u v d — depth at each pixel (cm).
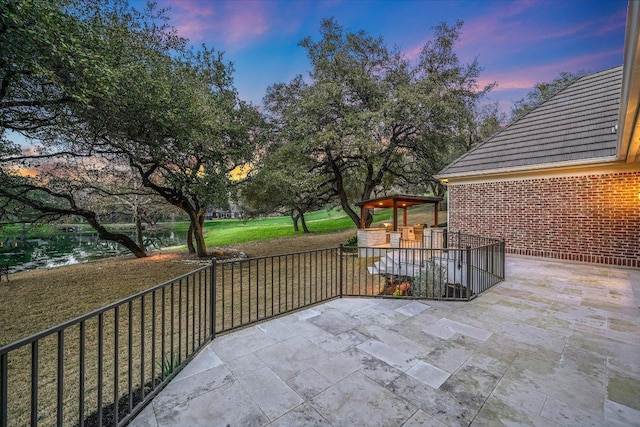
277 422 198
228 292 743
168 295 737
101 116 661
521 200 878
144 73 655
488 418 200
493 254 607
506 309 421
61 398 159
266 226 3262
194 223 1347
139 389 273
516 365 270
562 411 207
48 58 468
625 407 211
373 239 1146
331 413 206
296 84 1355
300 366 271
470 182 997
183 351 391
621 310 415
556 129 885
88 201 1433
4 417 126
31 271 1125
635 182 693
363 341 321
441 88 1202
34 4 414
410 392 230
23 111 652
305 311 416
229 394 230
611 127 756
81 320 171
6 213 1076
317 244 1664
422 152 1373
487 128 2022
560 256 802
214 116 942
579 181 772
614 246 720
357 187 1973
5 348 126
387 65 1310
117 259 1390
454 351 298
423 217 2745
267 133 1319
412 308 427
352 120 1123
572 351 297
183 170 1005
